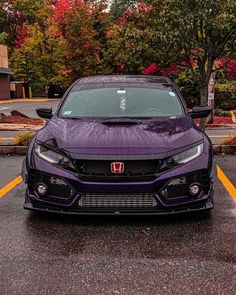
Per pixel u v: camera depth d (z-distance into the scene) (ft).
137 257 13.62
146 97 20.74
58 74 166.40
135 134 16.81
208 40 35.99
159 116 19.42
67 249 14.32
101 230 15.98
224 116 84.53
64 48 164.55
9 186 23.08
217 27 33.19
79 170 15.84
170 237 15.25
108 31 154.10
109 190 15.52
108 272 12.61
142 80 22.54
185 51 36.58
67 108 20.25
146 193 15.58
